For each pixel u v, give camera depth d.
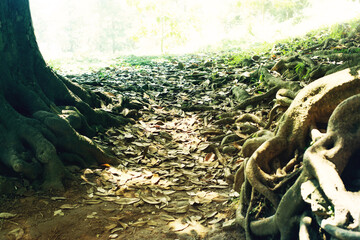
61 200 3.89
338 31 9.84
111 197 4.05
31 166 4.01
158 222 3.65
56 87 5.31
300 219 2.75
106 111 6.19
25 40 4.89
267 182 3.33
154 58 13.23
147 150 5.34
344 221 2.23
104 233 3.43
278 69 8.01
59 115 4.88
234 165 4.91
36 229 3.40
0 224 3.42
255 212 3.40
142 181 4.48
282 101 5.28
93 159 4.71
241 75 8.42
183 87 8.41
